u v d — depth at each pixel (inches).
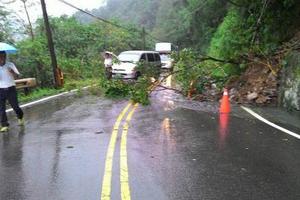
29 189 253.0
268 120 469.1
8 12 972.6
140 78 614.2
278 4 703.7
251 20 751.1
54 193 245.3
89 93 796.0
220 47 935.7
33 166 300.0
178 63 642.8
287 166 292.5
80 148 348.5
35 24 1437.0
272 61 627.8
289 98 534.9
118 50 2167.8
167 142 367.2
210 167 291.7
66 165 300.4
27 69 912.3
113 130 421.7
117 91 685.9
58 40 1441.9
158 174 277.0
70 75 1130.7
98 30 1814.7
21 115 455.8
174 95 705.6
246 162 303.3
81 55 1432.1
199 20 1980.8
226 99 530.0
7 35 922.7
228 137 385.4
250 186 253.4
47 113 545.0
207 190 247.4
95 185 257.1
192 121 470.9
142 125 449.7
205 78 665.6
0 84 435.5
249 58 657.0
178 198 235.3
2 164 307.0
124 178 269.3
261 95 595.5
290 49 590.6
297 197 235.5
